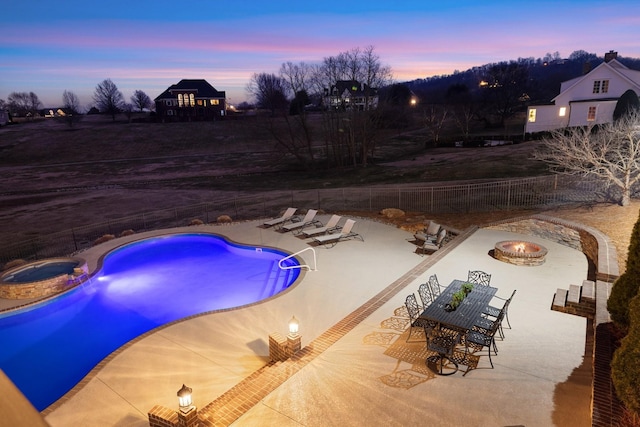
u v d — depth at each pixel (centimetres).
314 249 1520
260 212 2509
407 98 7431
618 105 3184
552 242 1427
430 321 830
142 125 8075
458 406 656
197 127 7762
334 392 704
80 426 700
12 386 105
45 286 1323
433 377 733
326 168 4525
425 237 1530
